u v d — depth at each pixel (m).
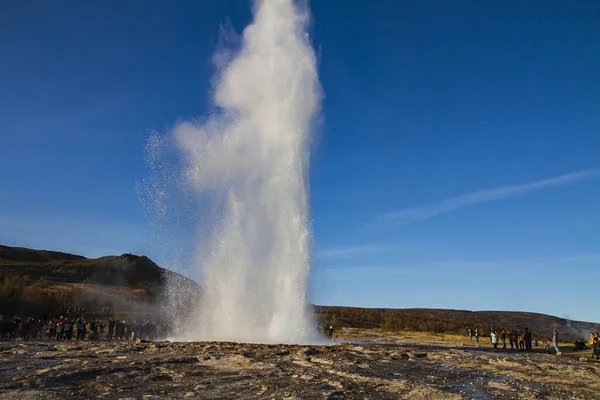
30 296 57.34
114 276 94.81
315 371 15.73
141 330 35.44
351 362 18.23
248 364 16.75
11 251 110.12
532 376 17.17
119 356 18.36
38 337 35.66
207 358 17.75
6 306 51.31
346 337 43.88
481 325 86.31
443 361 20.88
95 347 21.70
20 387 12.06
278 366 16.33
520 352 31.39
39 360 17.17
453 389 13.77
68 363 16.28
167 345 21.91
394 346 28.27
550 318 118.94
